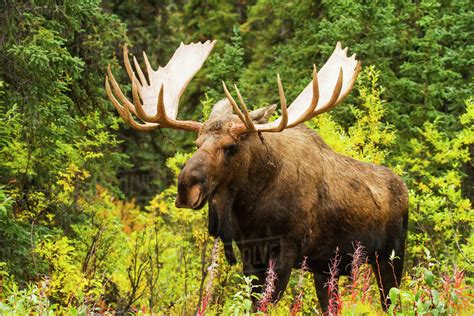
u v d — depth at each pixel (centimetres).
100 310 1041
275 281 1105
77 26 1556
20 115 1441
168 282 1472
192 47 1262
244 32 3106
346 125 1856
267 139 1102
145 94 1201
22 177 1472
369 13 1947
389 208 1236
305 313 1366
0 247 1353
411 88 1908
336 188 1168
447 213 1543
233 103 1053
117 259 1535
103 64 1678
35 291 911
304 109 1170
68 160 1584
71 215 1575
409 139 1884
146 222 1769
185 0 3284
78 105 1680
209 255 1438
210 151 1045
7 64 1477
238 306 885
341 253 1185
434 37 1931
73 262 1504
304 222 1123
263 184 1095
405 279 1383
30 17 1462
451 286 977
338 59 1232
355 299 1005
